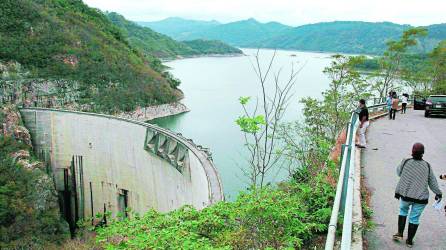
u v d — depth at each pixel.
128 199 52.28
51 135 64.00
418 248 8.11
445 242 8.34
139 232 9.38
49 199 60.12
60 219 60.66
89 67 118.69
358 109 18.22
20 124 66.12
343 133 19.11
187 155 38.12
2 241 51.19
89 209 60.09
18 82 99.56
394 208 10.27
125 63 132.88
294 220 8.91
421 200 7.94
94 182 58.34
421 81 53.31
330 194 10.15
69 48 119.44
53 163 63.78
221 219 9.50
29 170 60.94
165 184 43.16
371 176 13.15
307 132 21.78
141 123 48.91
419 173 8.02
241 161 57.31
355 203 9.98
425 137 20.44
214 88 157.62
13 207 54.59
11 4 120.44
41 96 103.69
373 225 8.96
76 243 28.50
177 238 7.95
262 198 8.96
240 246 8.84
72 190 61.97
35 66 109.88
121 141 52.22
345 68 31.30
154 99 121.94
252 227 9.11
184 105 121.31
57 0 152.50
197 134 84.19
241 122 9.38
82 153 59.41
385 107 33.81
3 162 60.62
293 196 9.98
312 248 9.01
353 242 8.12
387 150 17.20
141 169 48.69
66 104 107.00
